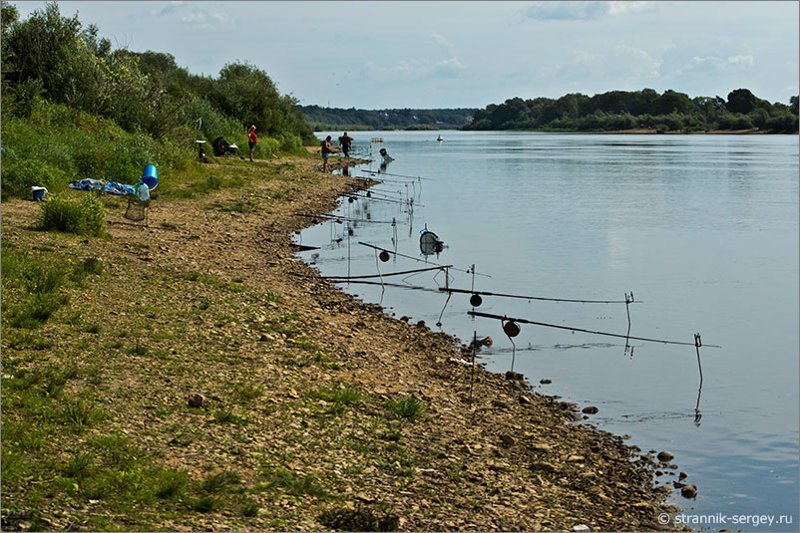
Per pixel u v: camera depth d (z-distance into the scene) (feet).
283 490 32.96
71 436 34.32
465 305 77.61
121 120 149.89
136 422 36.96
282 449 37.14
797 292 87.76
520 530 33.32
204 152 170.60
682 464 44.11
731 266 102.01
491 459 41.04
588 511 36.73
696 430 48.98
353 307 70.33
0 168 89.25
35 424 34.76
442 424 44.80
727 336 71.00
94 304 54.29
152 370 43.88
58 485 30.14
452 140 583.17
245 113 238.89
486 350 63.26
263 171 164.14
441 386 51.88
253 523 29.78
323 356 52.34
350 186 168.66
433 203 159.53
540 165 276.62
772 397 55.16
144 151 122.93
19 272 57.11
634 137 618.85
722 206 162.40
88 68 148.77
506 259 102.53
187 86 239.30
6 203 86.07
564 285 88.84
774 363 63.10
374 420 43.06
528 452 43.06
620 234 124.88
